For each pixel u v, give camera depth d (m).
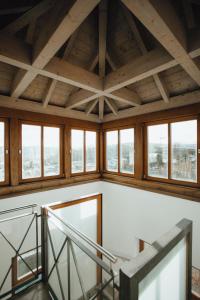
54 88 3.15
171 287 1.32
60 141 3.83
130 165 3.95
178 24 1.56
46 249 2.09
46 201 3.50
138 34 2.17
